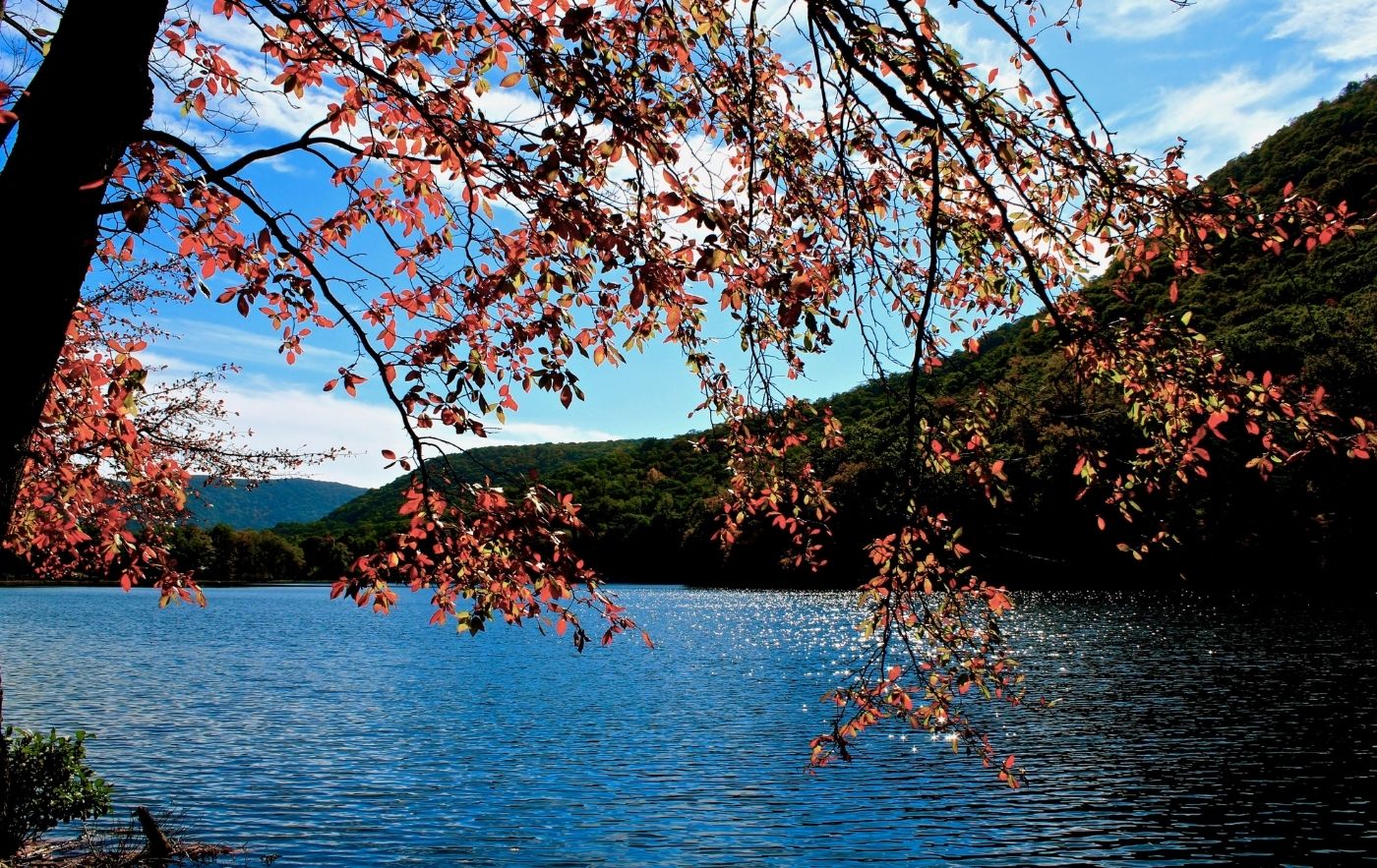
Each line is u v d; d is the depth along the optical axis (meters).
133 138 4.09
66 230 3.80
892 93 4.23
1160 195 4.23
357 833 14.01
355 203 5.58
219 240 5.43
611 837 13.86
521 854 13.09
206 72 5.31
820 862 12.59
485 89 5.21
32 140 3.75
